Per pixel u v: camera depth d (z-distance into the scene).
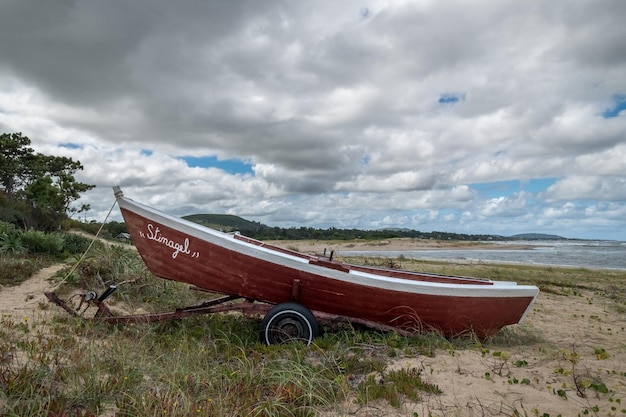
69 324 5.94
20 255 13.12
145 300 8.71
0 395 3.29
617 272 24.31
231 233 7.50
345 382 4.22
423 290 6.10
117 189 6.23
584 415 3.72
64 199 35.59
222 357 4.99
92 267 10.11
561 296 12.38
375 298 6.12
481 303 6.22
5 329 5.55
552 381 4.59
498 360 5.34
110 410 3.39
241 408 3.48
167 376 3.96
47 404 3.26
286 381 4.02
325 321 6.18
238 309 6.19
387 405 3.83
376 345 5.74
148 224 6.30
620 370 5.06
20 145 42.31
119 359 4.23
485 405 3.87
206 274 6.34
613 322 8.38
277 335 5.66
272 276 6.15
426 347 5.79
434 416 3.59
